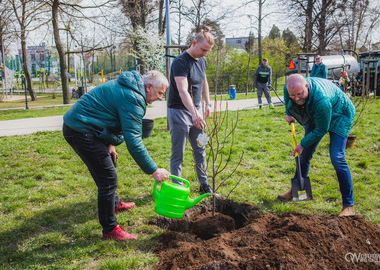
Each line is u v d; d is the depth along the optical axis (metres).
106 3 18.45
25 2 18.05
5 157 5.86
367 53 15.77
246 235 2.79
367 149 5.96
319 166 5.07
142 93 2.71
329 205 3.71
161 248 2.86
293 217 3.04
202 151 3.98
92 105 2.69
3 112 14.04
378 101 12.34
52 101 21.25
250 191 4.16
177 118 3.66
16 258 2.72
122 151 6.14
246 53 27.19
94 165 2.77
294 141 3.67
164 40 22.17
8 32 17.70
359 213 3.45
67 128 2.72
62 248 2.87
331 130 3.34
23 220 3.41
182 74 3.50
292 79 3.06
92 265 2.59
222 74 26.05
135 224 3.32
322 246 2.49
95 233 3.12
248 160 5.51
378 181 4.38
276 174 4.87
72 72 50.19
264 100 17.16
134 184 4.48
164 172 2.85
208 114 3.97
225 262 2.30
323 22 22.00
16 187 4.35
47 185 4.45
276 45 31.56
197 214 3.63
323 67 8.30
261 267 2.24
